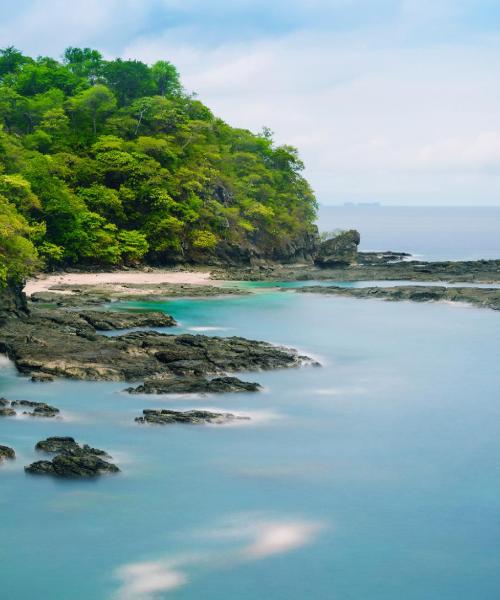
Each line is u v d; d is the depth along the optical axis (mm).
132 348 59531
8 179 113188
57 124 151250
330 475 39062
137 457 40438
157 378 53906
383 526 33688
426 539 32625
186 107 175250
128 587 28688
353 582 29297
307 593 28531
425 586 29109
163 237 139250
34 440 41906
